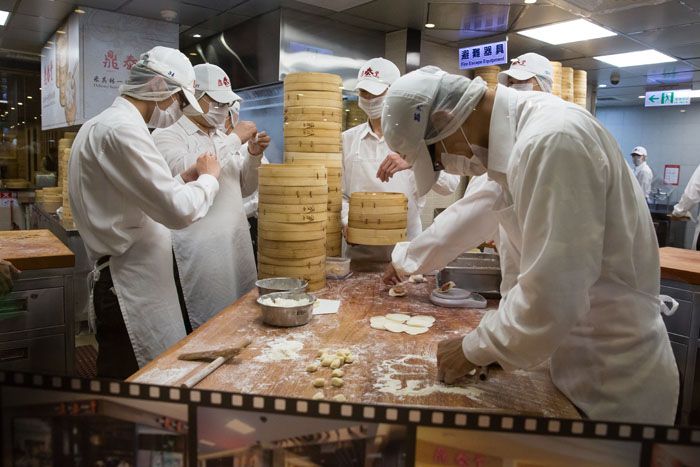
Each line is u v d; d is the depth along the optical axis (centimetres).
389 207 240
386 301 206
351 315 187
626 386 118
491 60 371
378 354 149
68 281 241
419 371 138
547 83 276
